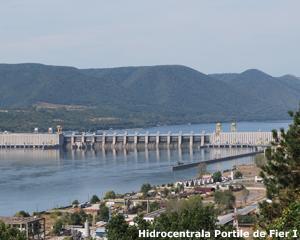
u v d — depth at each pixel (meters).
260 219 146.12
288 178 144.88
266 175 148.75
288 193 140.88
